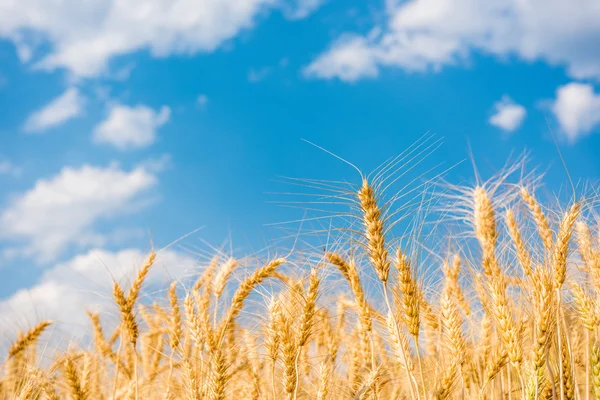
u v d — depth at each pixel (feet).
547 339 2.46
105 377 3.54
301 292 2.86
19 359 3.43
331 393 2.89
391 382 2.96
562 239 2.59
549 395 2.50
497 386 2.90
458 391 2.85
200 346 2.89
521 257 2.75
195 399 2.79
